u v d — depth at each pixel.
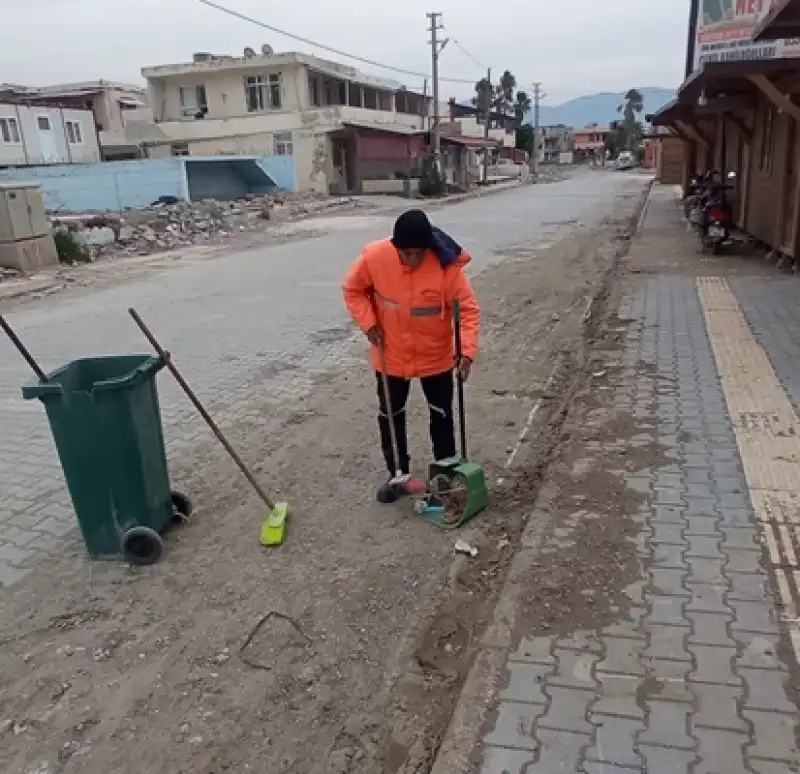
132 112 44.03
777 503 4.07
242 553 4.20
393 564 4.01
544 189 46.56
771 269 11.45
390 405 4.47
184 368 8.09
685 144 25.23
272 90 41.28
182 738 2.88
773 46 14.12
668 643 3.01
